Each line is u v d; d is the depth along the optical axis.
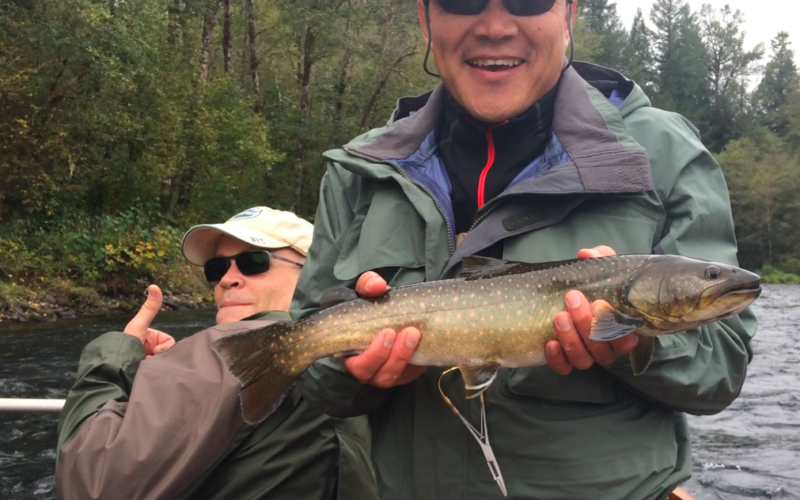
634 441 0.60
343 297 0.67
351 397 0.65
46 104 5.05
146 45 5.46
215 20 7.24
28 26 4.84
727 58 24.05
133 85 5.29
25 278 4.68
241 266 1.07
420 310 0.63
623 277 0.59
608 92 0.76
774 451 2.11
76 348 3.29
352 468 0.85
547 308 0.60
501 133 0.69
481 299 0.62
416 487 0.64
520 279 0.61
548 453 0.59
